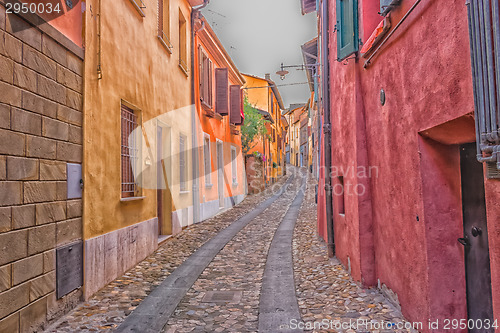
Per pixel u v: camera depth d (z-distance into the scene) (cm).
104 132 514
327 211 690
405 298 377
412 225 352
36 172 360
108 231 523
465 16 252
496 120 216
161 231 866
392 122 400
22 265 335
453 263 324
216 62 1432
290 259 682
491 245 229
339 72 621
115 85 555
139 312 422
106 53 525
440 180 330
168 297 474
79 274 441
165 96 827
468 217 317
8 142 320
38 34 367
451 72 272
